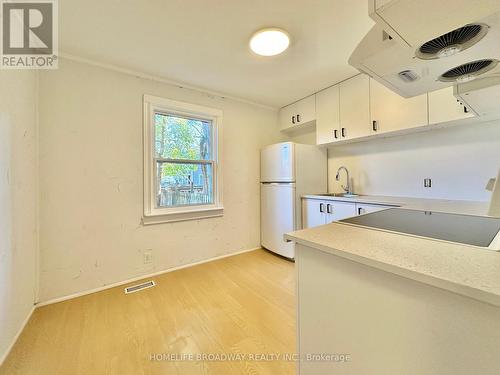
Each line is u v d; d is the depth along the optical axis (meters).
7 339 1.36
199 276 2.44
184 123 2.75
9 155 1.41
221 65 2.23
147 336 1.50
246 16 1.57
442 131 2.15
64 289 1.98
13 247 1.46
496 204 1.14
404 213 1.36
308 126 3.36
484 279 0.50
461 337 0.52
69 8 1.47
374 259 0.64
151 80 2.45
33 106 1.78
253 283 2.27
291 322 1.64
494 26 0.63
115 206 2.24
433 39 0.71
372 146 2.71
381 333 0.68
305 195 2.90
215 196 2.96
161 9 1.49
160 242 2.52
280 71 2.37
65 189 1.99
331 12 1.54
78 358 1.32
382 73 0.94
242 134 3.21
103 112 2.17
